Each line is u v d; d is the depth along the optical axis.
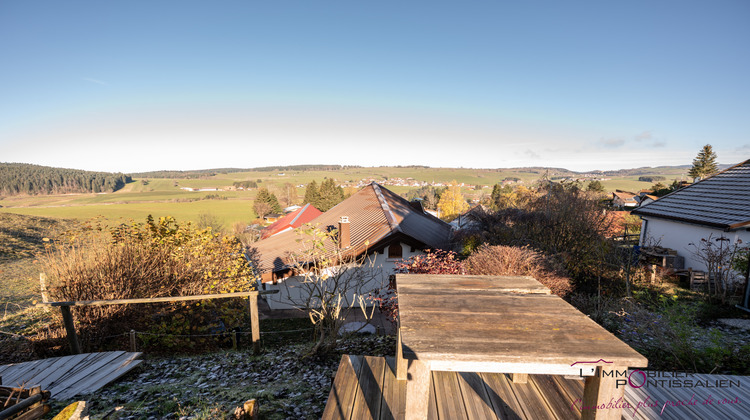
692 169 58.06
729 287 11.59
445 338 2.43
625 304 8.97
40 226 34.34
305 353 7.17
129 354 6.54
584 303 9.78
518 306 3.09
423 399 2.45
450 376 4.05
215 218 53.91
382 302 10.42
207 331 9.29
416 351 2.25
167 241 9.88
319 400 4.87
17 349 7.77
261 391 5.20
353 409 3.41
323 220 22.95
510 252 10.01
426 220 22.98
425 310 2.96
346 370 4.21
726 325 9.28
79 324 7.36
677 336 6.83
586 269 14.05
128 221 9.91
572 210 15.50
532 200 19.30
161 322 8.59
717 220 12.95
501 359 2.22
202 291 9.23
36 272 8.29
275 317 14.21
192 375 6.11
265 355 7.21
